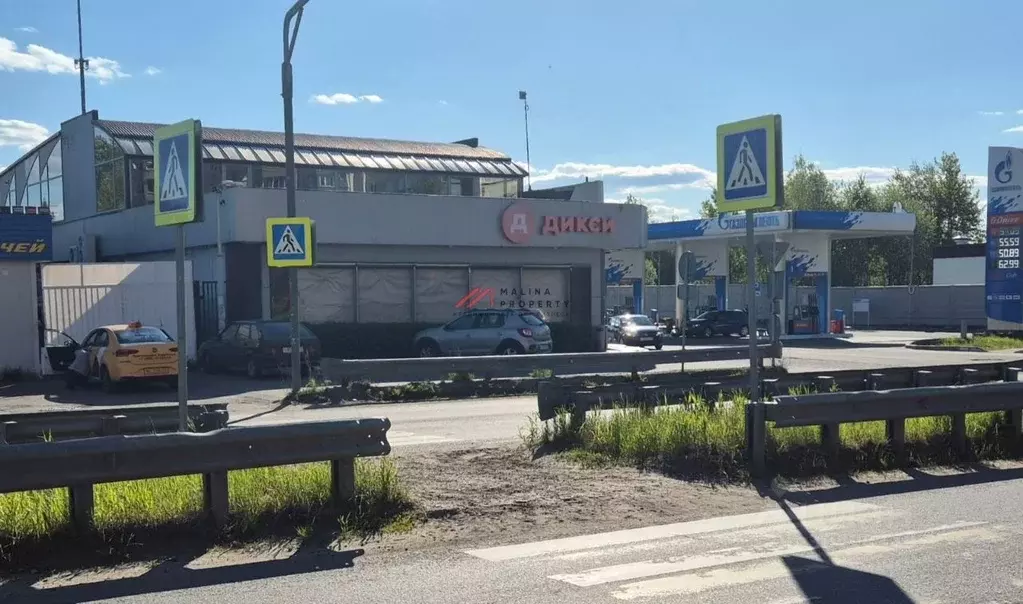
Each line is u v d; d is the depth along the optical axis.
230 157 33.34
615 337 41.72
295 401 19.42
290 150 19.64
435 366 20.69
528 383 21.45
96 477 7.25
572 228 33.75
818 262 48.03
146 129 35.88
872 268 85.00
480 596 6.34
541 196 44.38
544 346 28.16
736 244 50.97
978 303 57.75
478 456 11.44
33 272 24.67
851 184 88.31
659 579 6.71
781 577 6.73
